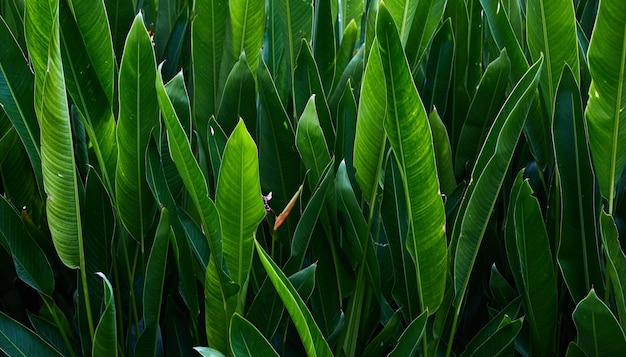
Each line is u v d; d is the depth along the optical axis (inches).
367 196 65.9
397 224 69.1
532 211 66.6
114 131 66.0
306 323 58.0
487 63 89.5
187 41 88.5
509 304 71.3
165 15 90.2
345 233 68.4
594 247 68.3
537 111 73.3
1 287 79.0
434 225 61.8
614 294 69.1
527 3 70.1
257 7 73.6
